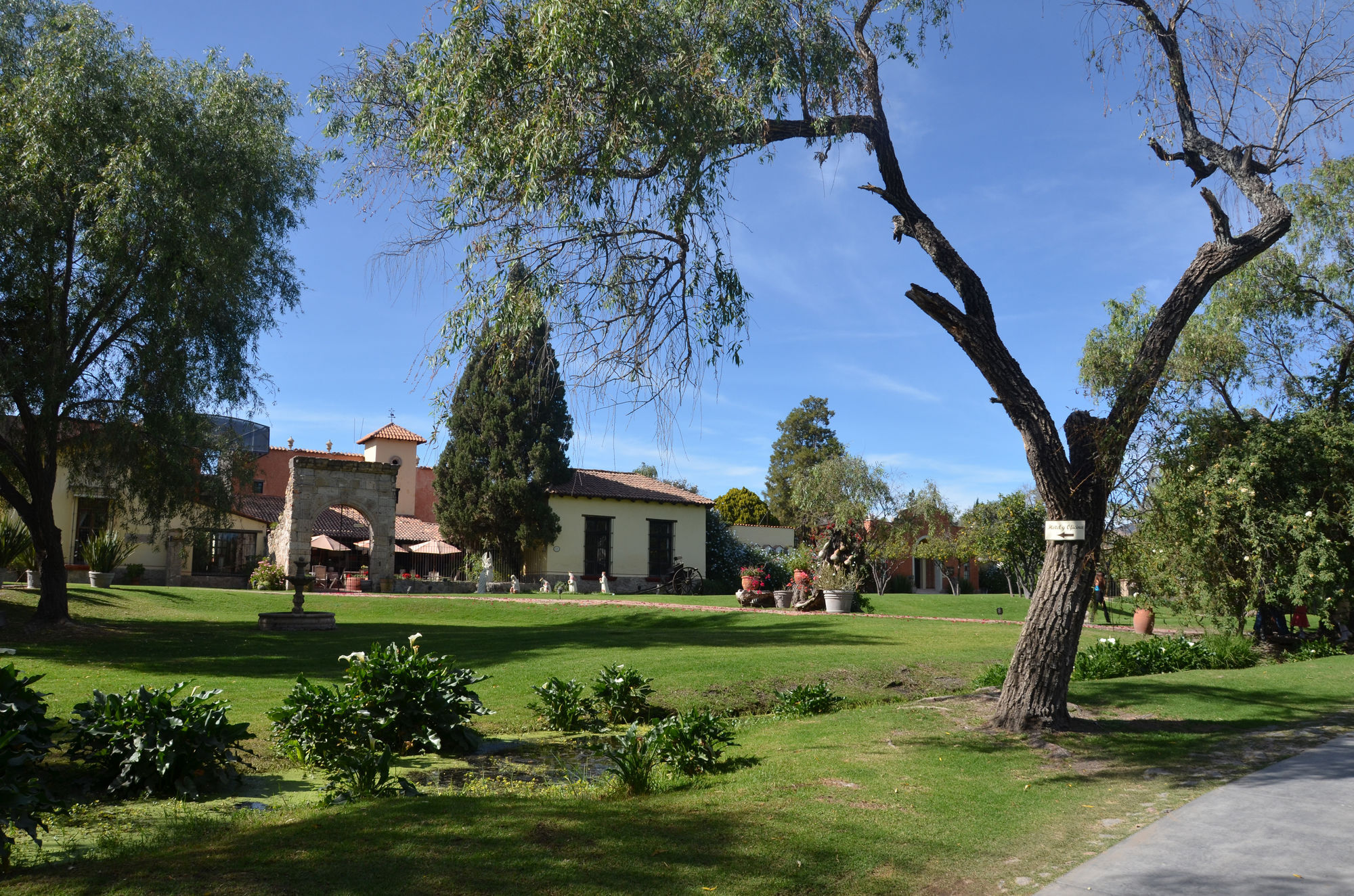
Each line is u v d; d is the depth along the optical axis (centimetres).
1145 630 1781
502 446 3575
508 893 363
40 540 1609
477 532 3588
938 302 809
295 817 498
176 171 1434
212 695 677
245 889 363
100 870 397
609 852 421
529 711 1003
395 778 643
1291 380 1869
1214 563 1445
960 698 948
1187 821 501
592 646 1493
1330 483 1398
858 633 1692
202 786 646
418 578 3519
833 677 1215
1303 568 1335
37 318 1464
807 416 6319
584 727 959
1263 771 627
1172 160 912
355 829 455
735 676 1174
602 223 741
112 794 614
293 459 3022
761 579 2572
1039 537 2250
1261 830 480
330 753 733
